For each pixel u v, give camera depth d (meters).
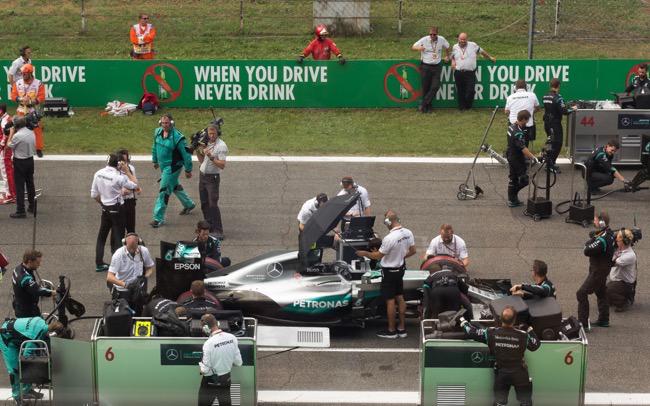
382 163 41.00
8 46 56.00
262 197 37.22
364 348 25.95
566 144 42.94
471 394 21.86
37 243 32.66
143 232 33.66
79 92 47.25
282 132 44.78
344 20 57.34
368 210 30.25
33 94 41.25
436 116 46.84
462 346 21.62
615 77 47.31
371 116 46.88
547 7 61.31
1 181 38.72
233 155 41.81
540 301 23.16
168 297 25.86
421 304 27.11
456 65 46.88
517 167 35.72
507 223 34.91
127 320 22.23
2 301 28.34
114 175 30.08
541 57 55.03
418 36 57.53
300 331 26.52
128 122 45.81
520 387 21.38
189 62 47.06
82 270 30.69
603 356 25.50
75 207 36.12
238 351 21.56
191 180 39.22
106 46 56.34
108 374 21.86
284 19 59.75
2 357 25.25
